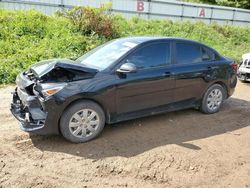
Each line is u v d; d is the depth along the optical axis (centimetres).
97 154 430
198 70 580
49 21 1337
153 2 2056
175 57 557
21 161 405
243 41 2075
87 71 465
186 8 2227
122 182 370
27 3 1631
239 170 407
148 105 524
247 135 526
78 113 451
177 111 630
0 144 450
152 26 1742
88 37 1276
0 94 730
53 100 427
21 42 1120
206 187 366
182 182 374
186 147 464
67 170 389
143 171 394
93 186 359
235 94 816
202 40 1784
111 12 1711
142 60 515
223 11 2469
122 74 486
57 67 450
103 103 470
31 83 451
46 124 433
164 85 534
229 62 645
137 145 462
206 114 622
